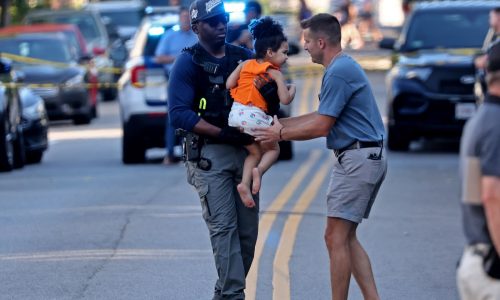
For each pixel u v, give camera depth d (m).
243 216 20.88
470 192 14.30
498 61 14.30
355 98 20.12
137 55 46.16
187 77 20.48
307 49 20.52
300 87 85.19
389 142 49.38
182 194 36.75
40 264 26.05
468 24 50.69
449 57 47.84
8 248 27.98
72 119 69.38
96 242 28.61
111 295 23.08
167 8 56.91
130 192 37.38
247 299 22.81
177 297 22.91
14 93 46.50
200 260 26.39
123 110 45.84
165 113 45.00
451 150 50.69
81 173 44.00
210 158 20.38
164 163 45.97
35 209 34.03
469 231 14.44
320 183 39.75
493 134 14.06
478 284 14.35
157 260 26.39
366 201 20.34
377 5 146.38
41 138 49.38
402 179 40.56
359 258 20.78
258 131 20.06
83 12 89.00
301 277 24.81
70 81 67.62
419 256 27.02
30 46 69.81
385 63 94.25
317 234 29.97
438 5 52.03
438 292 23.42
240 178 20.72
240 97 20.16
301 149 52.78
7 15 84.88
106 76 84.88
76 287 23.78
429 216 32.66
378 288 23.84
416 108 47.66
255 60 20.28
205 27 20.48
